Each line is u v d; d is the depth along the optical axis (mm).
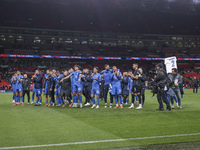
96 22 65000
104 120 7020
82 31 62906
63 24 62094
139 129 5680
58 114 8359
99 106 11047
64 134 5203
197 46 72312
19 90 11805
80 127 5984
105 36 65750
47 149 4074
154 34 68625
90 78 11742
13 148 4129
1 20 56281
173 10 65000
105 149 4082
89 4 61562
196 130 5539
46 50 56156
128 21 66812
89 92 11711
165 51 66375
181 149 4027
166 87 9227
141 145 4301
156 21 68500
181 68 58875
